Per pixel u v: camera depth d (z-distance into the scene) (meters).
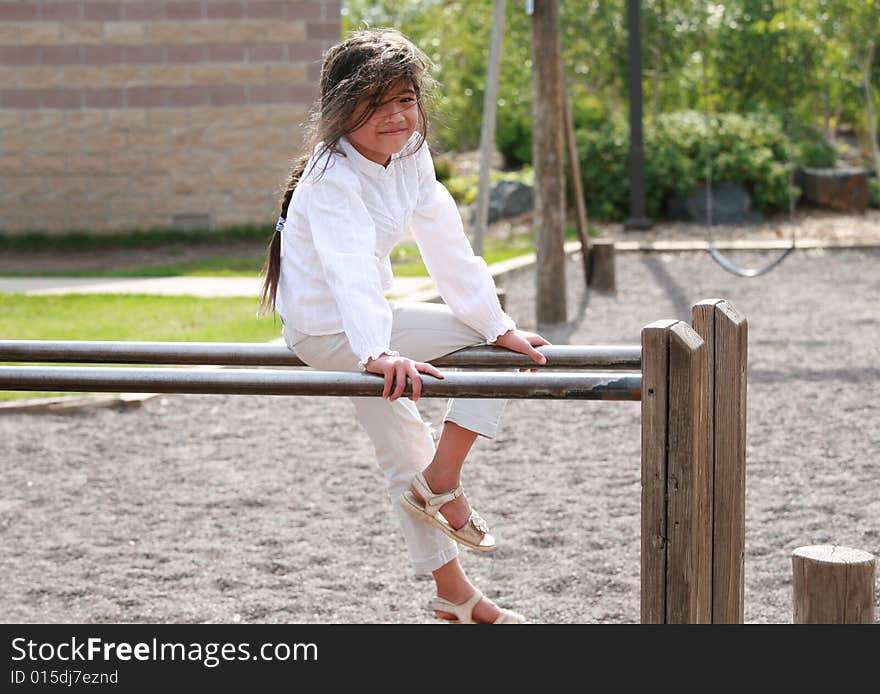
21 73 28.34
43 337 15.69
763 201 30.69
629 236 28.11
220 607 7.99
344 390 5.16
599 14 32.38
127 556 9.00
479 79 35.97
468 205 31.33
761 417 12.51
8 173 28.59
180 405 13.63
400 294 19.33
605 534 9.23
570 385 4.94
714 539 5.49
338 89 5.50
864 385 13.70
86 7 28.22
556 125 17.53
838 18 24.56
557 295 17.86
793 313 18.56
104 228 28.77
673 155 30.44
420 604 8.00
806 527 9.24
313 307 5.64
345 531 9.48
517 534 9.29
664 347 4.75
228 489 10.60
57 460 11.56
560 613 7.79
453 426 5.60
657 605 4.84
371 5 41.81
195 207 28.83
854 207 30.88
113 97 28.47
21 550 9.15
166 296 19.69
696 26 30.31
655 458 4.79
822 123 34.44
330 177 5.53
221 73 28.50
